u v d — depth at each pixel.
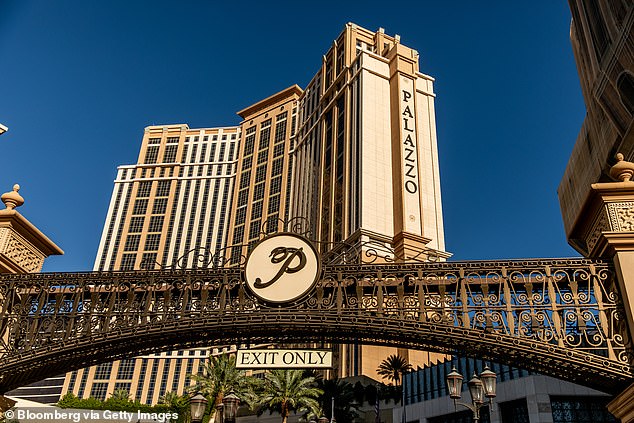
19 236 9.51
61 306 8.66
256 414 60.94
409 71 87.88
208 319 8.16
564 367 7.75
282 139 121.31
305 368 8.34
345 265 8.48
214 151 136.00
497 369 38.78
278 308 8.20
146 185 134.62
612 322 7.52
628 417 7.29
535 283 8.08
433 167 81.06
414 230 72.44
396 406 49.91
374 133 80.62
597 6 30.22
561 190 38.47
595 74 30.58
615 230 7.88
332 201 83.44
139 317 8.40
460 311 7.91
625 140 26.66
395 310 8.04
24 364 8.17
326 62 107.50
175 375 104.19
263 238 8.72
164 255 123.06
